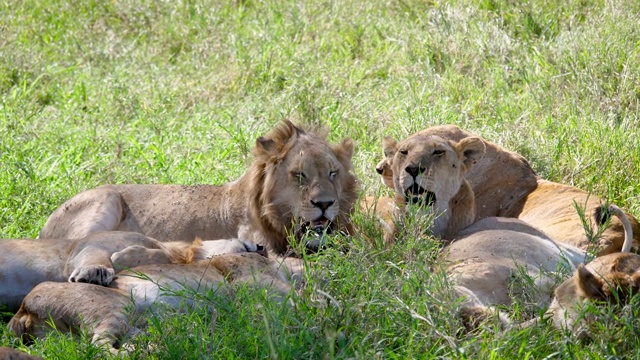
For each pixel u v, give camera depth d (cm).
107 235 1018
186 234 1167
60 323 862
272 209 1098
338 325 813
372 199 1230
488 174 1281
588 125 1417
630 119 1423
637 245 1083
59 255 1006
